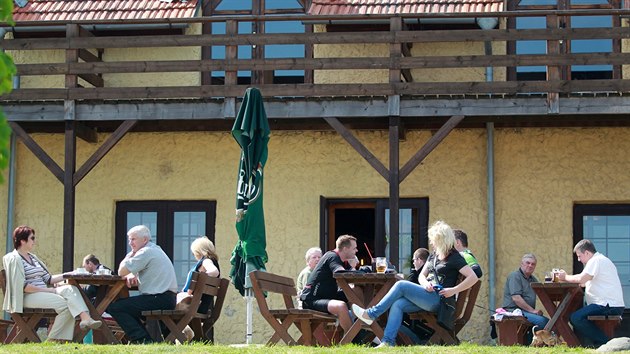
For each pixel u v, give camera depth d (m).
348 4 28.33
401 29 26.41
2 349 16.98
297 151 29.09
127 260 19.34
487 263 28.19
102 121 28.38
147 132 29.47
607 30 25.77
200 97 26.70
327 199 29.22
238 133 20.70
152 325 21.61
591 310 19.97
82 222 29.47
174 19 27.05
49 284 20.44
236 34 26.64
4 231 29.41
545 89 25.88
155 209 29.44
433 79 29.09
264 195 29.06
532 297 22.72
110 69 26.83
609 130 28.27
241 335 28.61
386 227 28.83
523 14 26.05
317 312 18.64
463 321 19.73
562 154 28.38
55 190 29.56
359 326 18.53
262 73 29.22
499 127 28.50
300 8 29.52
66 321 19.66
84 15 29.02
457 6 27.97
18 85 29.97
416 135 28.75
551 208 28.27
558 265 28.14
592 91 25.81
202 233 29.25
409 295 18.22
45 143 29.67
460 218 28.45
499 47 29.06
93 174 29.52
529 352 17.03
